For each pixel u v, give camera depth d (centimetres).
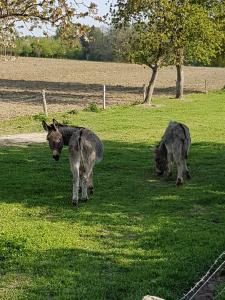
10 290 777
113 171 1565
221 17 3506
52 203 1230
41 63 9869
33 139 2089
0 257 891
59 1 1041
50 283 795
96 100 3766
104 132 2227
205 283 795
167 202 1238
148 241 973
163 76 7044
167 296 746
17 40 1272
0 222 1077
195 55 3359
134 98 3912
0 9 1037
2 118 2725
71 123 2430
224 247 932
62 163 1670
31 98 3884
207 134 2203
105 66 9350
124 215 1137
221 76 7162
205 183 1420
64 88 4925
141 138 2095
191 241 966
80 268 848
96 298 747
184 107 3167
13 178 1466
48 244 945
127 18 3150
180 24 3108
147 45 3120
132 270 844
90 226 1061
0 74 6906
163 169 1490
